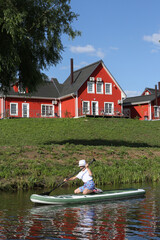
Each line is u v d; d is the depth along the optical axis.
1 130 26.02
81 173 9.41
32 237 5.32
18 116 37.53
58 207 7.95
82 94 38.09
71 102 38.75
